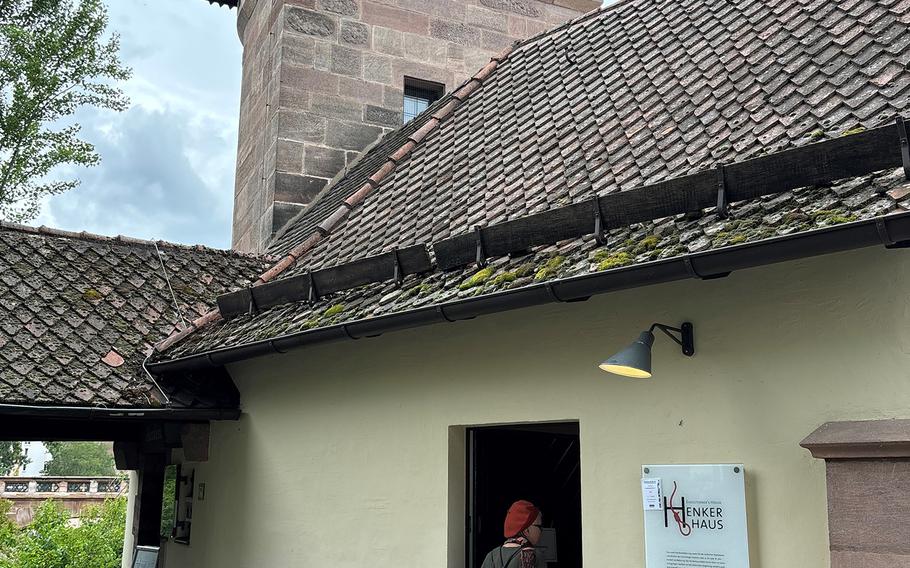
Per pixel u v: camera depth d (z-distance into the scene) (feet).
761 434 13.70
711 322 14.64
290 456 22.30
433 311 16.37
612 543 15.30
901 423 11.91
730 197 13.89
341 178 35.78
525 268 15.71
